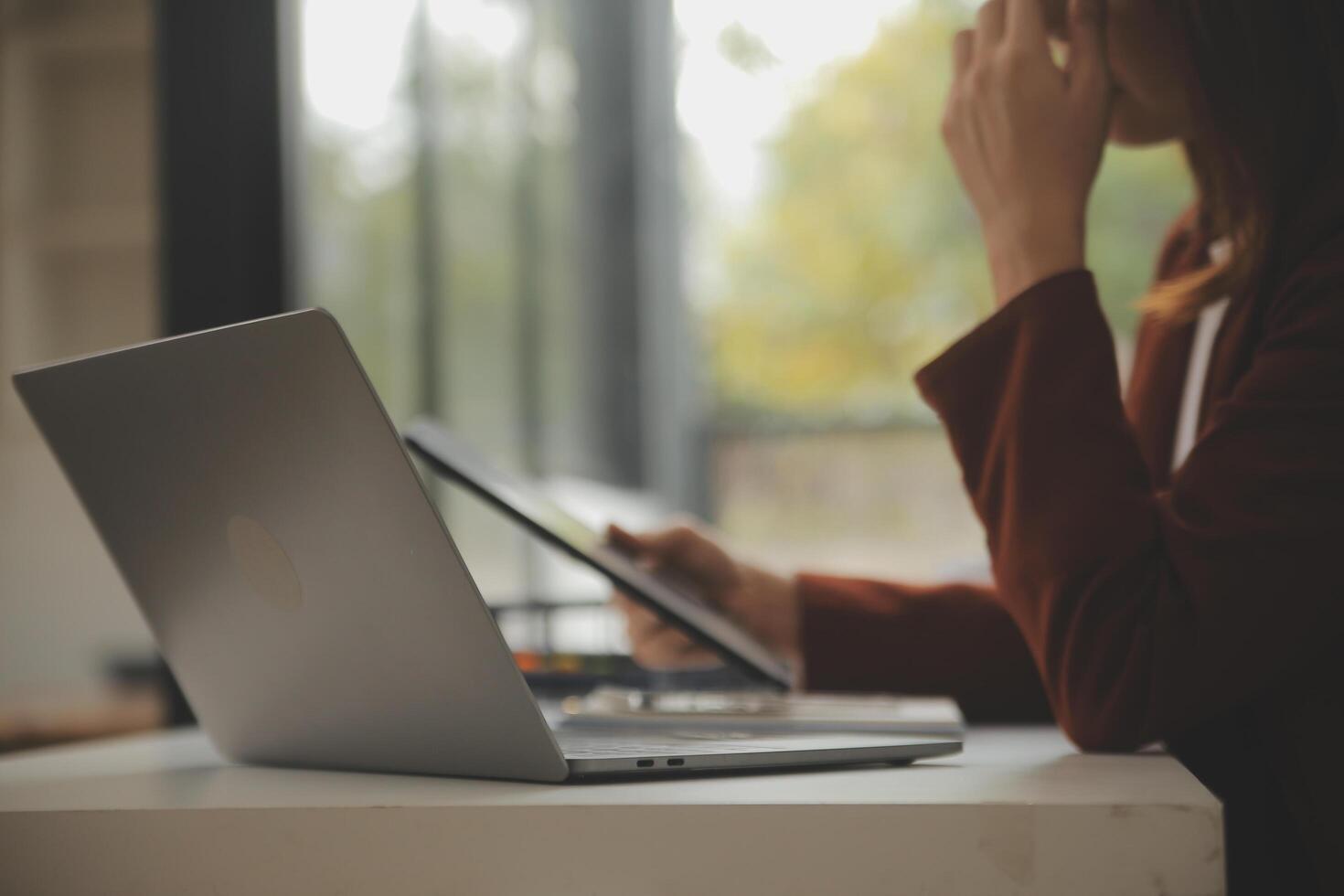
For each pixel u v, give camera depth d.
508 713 0.56
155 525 0.64
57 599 1.36
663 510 4.05
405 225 2.26
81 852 0.54
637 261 3.94
